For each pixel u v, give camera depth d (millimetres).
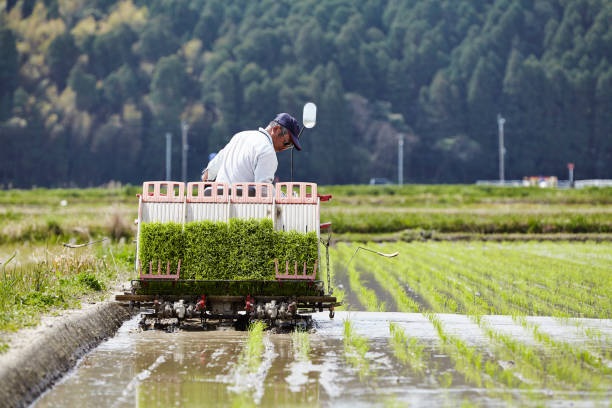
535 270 41969
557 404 13641
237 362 16953
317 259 20266
